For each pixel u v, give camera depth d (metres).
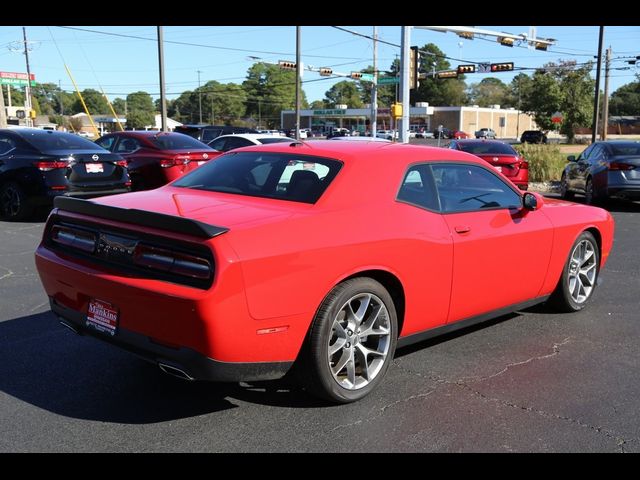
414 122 104.56
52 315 5.51
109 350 4.69
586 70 66.88
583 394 4.00
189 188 4.34
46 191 10.35
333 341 3.68
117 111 145.25
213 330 3.12
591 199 14.29
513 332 5.26
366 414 3.67
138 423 3.53
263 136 15.93
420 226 4.06
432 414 3.68
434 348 4.84
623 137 78.88
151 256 3.36
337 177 3.90
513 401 3.88
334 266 3.53
